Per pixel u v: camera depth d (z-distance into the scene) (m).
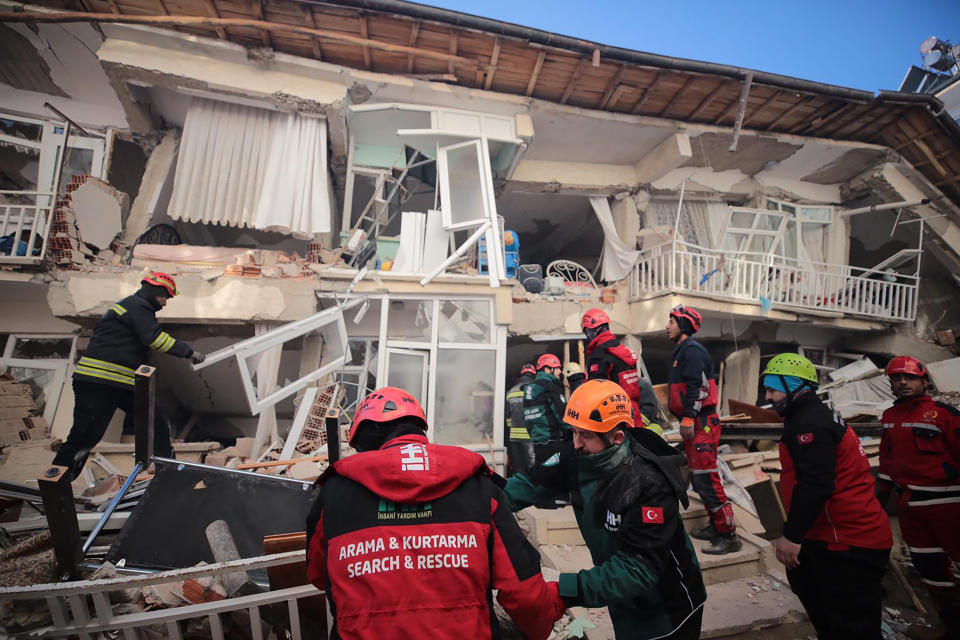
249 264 6.84
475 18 6.94
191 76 6.96
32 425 6.92
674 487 1.90
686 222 10.52
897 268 12.02
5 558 2.72
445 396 7.15
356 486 1.53
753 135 9.48
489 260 7.68
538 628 1.62
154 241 7.74
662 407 7.52
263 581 2.69
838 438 2.66
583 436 2.00
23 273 6.23
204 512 2.92
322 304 7.32
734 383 10.39
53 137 7.52
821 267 10.97
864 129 9.82
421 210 11.13
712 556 3.87
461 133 8.18
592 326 4.07
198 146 7.35
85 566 2.61
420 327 7.78
